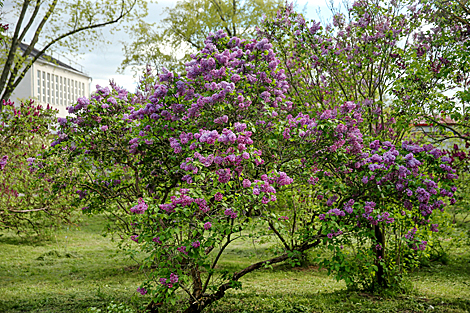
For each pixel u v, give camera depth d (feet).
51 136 35.29
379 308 20.15
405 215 20.02
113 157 21.20
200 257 14.96
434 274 29.86
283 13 26.32
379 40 24.97
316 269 32.53
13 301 23.67
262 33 26.22
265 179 14.87
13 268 33.37
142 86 23.72
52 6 29.99
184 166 15.16
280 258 18.22
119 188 21.97
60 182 21.79
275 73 19.75
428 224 20.70
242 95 17.22
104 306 21.95
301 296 23.72
